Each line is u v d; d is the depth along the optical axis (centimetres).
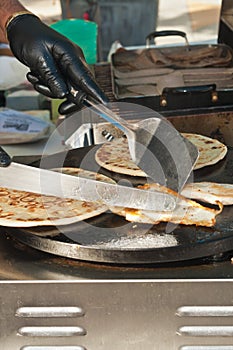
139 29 505
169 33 276
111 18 503
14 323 140
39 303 138
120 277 138
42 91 171
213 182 175
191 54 254
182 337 138
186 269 140
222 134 209
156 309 136
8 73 283
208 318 136
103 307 137
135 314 137
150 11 500
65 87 163
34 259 147
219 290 134
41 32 168
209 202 159
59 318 139
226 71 232
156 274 138
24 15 177
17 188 158
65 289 136
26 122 251
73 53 163
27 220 151
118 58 260
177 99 207
